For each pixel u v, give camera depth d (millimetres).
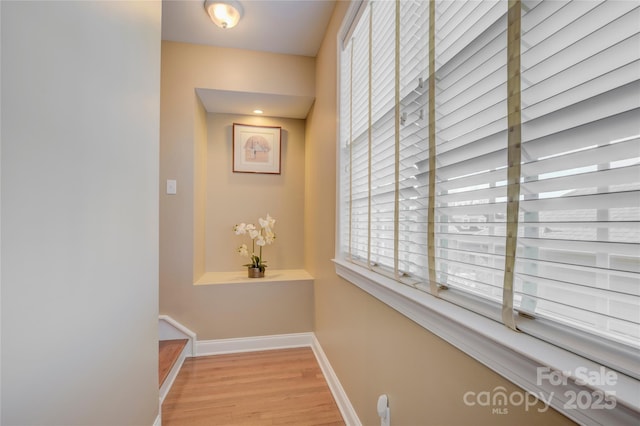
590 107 468
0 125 564
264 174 2869
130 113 1104
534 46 550
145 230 1254
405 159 982
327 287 2004
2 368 578
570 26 499
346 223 1701
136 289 1171
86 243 841
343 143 1706
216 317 2326
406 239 1003
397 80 1028
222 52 2309
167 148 2244
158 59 1370
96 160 885
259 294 2404
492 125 653
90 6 846
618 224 435
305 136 2938
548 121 528
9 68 581
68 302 765
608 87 447
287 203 2916
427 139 873
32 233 648
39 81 658
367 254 1325
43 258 680
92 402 870
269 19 1976
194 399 1726
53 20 698
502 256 625
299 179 2939
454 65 771
